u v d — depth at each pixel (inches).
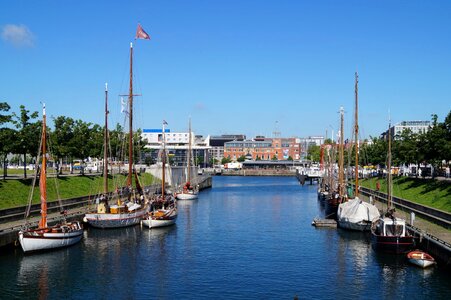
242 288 1728.6
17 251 2142.0
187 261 2114.9
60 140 3976.4
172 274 1902.1
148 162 7495.1
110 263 2050.9
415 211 2876.5
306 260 2142.0
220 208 4254.4
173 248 2380.7
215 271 1953.7
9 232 2086.6
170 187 5659.5
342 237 2696.9
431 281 1787.6
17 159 6328.7
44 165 2245.3
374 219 2763.3
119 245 2422.5
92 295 1636.3
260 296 1642.5
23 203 2780.5
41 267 1951.3
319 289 1721.2
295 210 4114.2
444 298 1612.9
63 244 2249.0
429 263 1952.5
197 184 5782.5
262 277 1871.3
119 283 1771.7
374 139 6333.7
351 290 1707.7
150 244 2464.3
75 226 2420.0
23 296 1612.9
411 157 4099.4
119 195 3506.4
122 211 2947.8
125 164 5935.0
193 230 2942.9
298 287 1744.6
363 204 2827.3
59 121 4018.2
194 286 1747.0
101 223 2807.6
